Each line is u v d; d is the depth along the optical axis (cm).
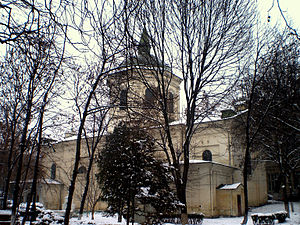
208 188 2911
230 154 3272
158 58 1761
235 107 2672
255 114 2578
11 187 3691
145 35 1619
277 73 2277
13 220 1291
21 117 1730
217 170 3050
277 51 2180
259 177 3497
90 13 818
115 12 891
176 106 3238
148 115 1955
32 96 1445
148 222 1221
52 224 2061
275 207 3170
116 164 1235
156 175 1217
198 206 2914
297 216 2562
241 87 2297
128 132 1384
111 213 1302
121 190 1199
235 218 2736
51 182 3975
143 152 1230
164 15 1628
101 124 2422
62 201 4016
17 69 1569
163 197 1212
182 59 1719
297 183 3703
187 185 3006
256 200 3422
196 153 3173
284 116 2450
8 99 1673
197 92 1709
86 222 2284
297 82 2325
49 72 1427
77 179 3922
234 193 2927
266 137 2680
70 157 4150
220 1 1627
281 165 2628
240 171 3244
